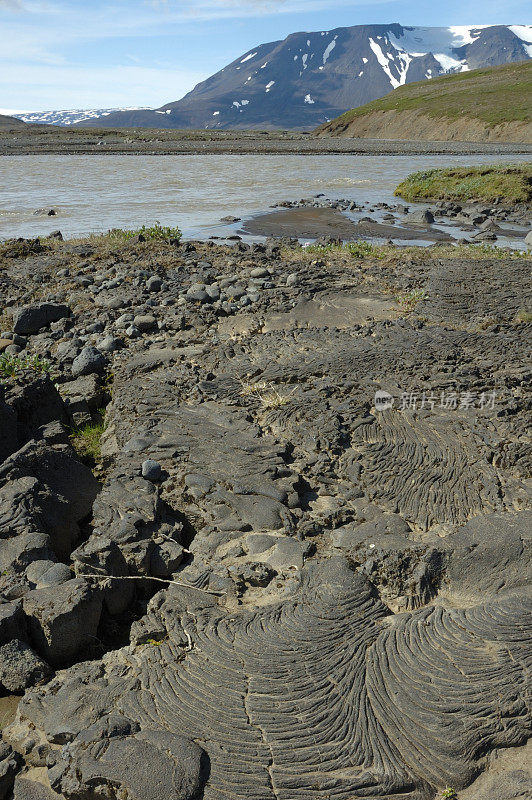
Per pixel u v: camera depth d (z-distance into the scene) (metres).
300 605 4.78
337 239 19.83
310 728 3.85
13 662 4.32
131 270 15.27
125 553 5.34
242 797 3.51
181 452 6.94
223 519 5.87
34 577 5.02
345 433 7.26
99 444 7.90
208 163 54.66
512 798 3.55
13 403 7.73
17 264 16.52
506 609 4.73
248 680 4.15
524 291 12.73
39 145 80.25
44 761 3.77
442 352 9.56
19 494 5.80
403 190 33.34
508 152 64.69
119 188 36.00
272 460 6.63
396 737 3.84
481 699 4.02
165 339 10.96
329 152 68.69
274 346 10.20
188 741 3.72
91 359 9.78
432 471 6.55
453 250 17.92
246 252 17.38
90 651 4.72
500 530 5.40
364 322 11.51
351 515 5.98
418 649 4.41
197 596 4.95
